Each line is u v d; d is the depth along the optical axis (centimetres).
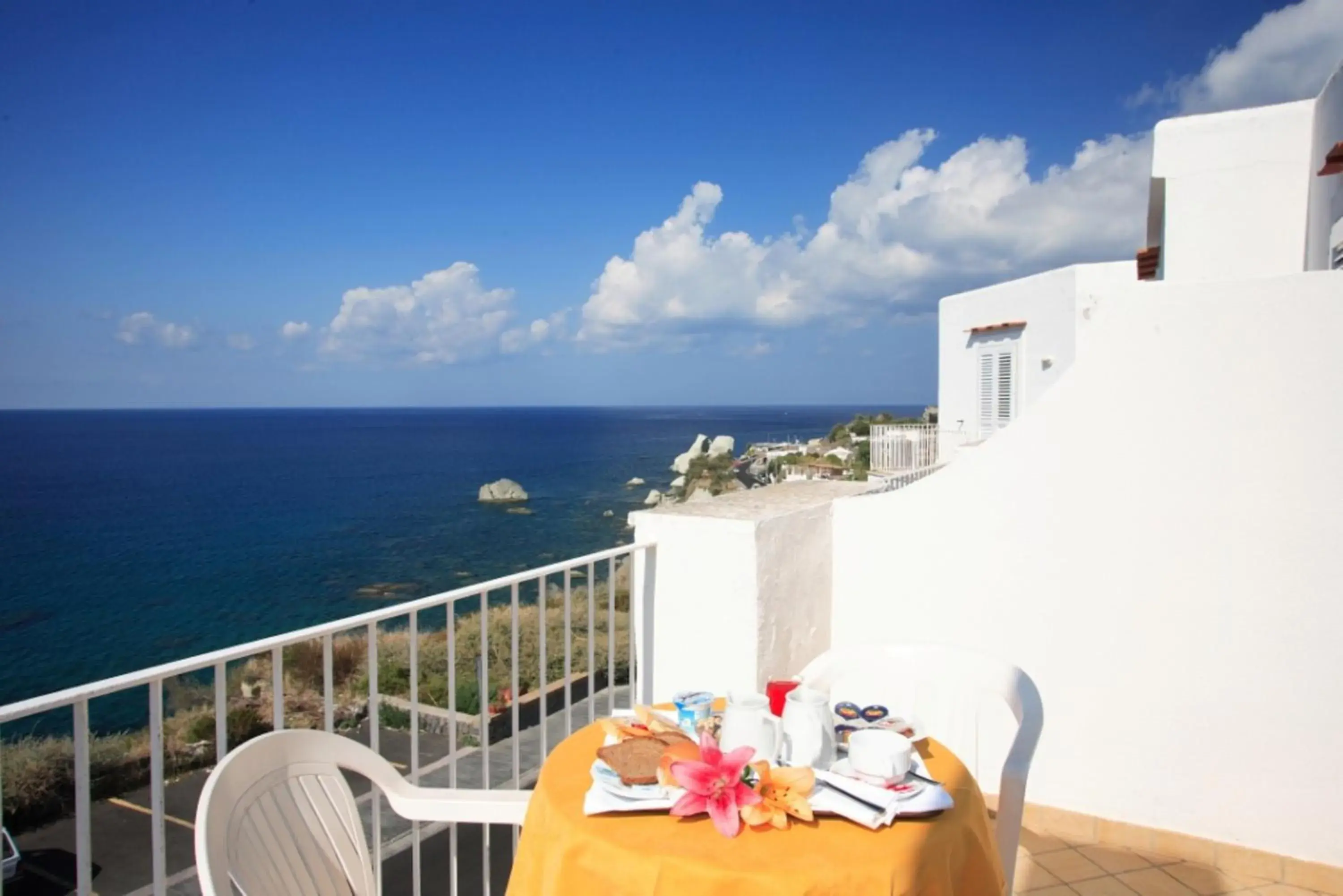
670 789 148
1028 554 326
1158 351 302
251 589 2798
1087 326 313
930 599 346
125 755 847
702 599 325
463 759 648
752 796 138
